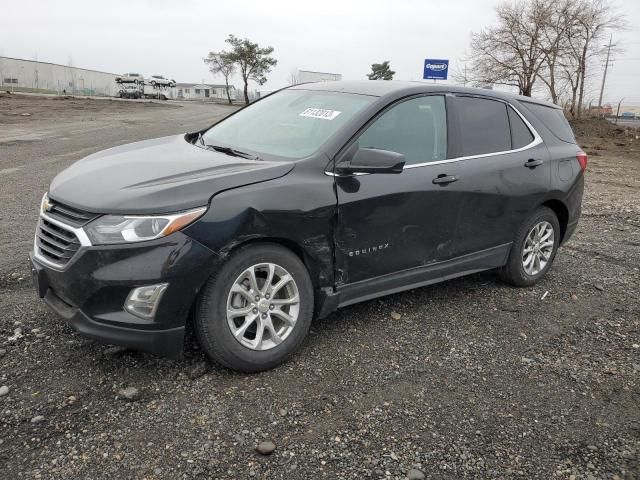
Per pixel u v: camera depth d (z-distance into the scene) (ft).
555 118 17.71
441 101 14.29
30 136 53.83
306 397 10.50
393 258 13.03
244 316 10.95
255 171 11.04
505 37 103.65
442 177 13.56
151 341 10.07
